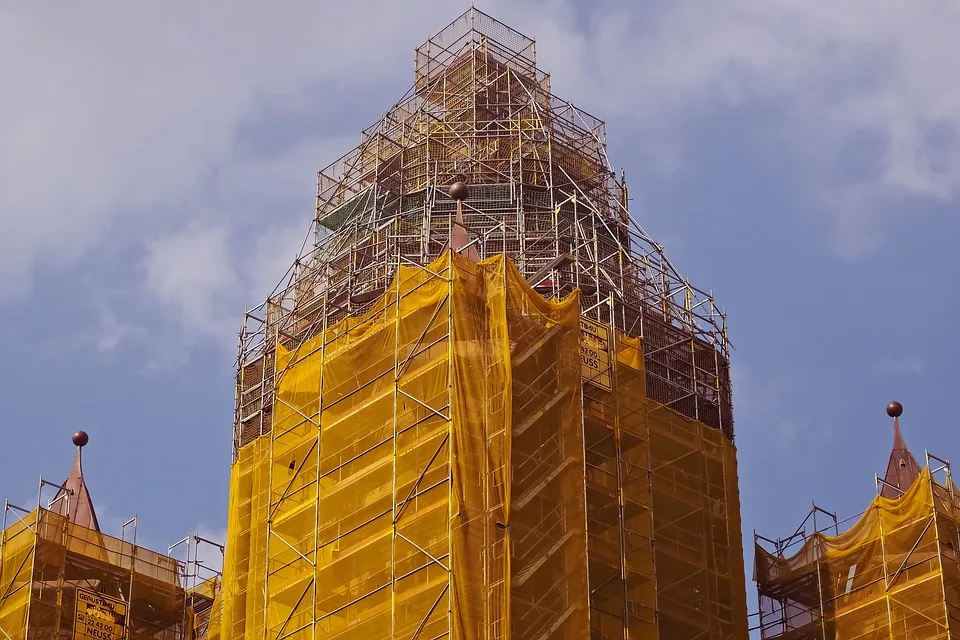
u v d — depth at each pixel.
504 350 83.44
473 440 81.50
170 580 105.50
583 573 82.06
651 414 92.56
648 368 96.69
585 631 80.88
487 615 77.88
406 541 80.94
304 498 89.06
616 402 89.38
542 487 82.75
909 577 93.25
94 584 102.00
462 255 88.38
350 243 106.56
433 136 109.94
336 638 82.44
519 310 86.06
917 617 91.94
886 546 94.44
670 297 100.44
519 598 79.75
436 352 84.69
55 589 99.25
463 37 121.06
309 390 91.88
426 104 117.44
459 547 78.69
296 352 93.50
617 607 84.62
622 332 93.50
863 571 95.62
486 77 117.19
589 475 86.81
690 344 98.44
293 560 86.44
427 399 83.94
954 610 91.19
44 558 99.00
